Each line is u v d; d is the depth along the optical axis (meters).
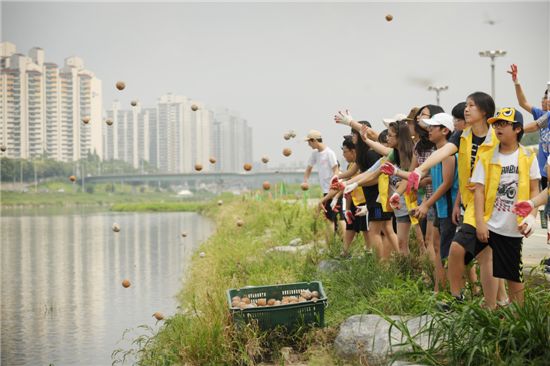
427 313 4.88
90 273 14.28
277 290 6.29
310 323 5.73
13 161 109.06
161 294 10.94
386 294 5.73
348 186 6.73
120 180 106.62
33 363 7.02
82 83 131.00
